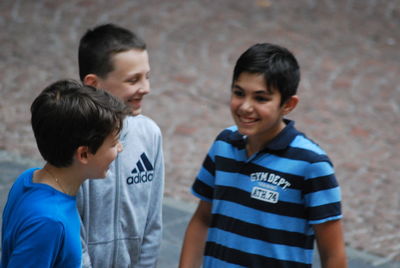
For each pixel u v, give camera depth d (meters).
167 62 22.20
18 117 16.97
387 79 22.36
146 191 6.77
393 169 15.70
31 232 4.77
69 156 5.02
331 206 5.80
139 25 25.39
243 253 6.10
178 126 17.58
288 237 5.96
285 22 27.39
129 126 6.53
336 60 23.70
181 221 12.52
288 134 6.04
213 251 6.36
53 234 4.80
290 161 5.95
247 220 6.10
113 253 6.59
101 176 5.25
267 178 6.02
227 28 26.06
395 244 12.14
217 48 23.91
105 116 4.98
